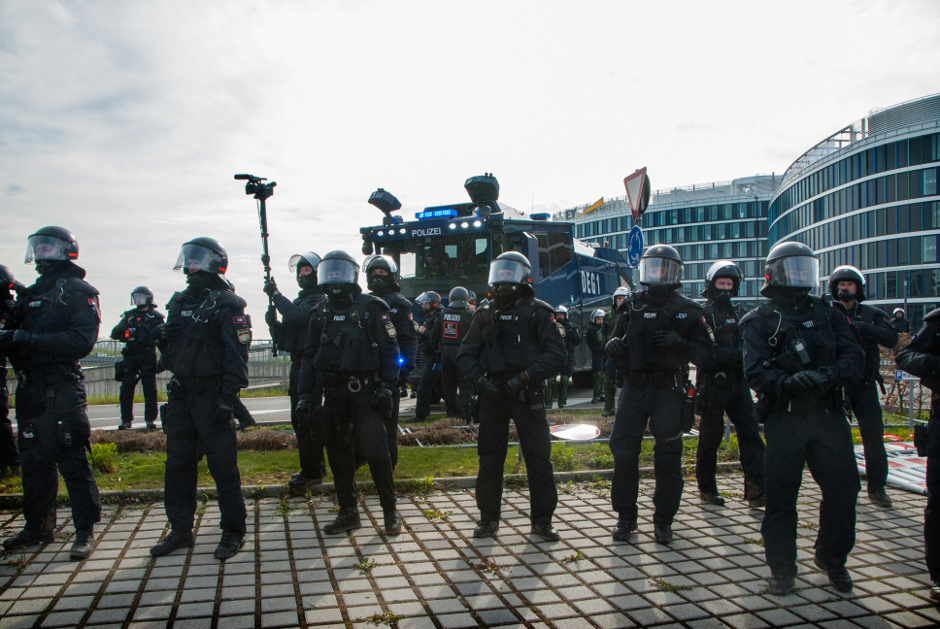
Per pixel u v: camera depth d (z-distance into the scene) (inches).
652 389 187.5
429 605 140.9
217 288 182.5
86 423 177.3
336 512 209.0
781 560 149.1
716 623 134.8
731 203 3270.2
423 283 500.1
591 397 568.7
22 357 172.6
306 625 131.4
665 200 3467.0
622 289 407.2
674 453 183.6
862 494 237.1
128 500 216.5
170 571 159.5
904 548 179.8
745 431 218.5
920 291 1907.0
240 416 353.4
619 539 185.0
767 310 158.7
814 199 2316.7
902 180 1955.0
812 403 152.2
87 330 175.3
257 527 194.1
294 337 239.1
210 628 129.6
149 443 300.7
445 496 229.3
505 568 162.9
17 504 209.9
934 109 1927.9
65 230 183.0
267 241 233.6
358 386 186.2
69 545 177.5
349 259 190.9
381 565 164.2
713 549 178.7
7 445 238.8
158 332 180.4
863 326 230.2
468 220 482.6
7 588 148.8
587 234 3617.1
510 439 313.3
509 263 187.9
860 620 136.5
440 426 340.5
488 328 189.2
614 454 189.2
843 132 2186.3
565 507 217.9
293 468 256.5
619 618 135.9
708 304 228.4
